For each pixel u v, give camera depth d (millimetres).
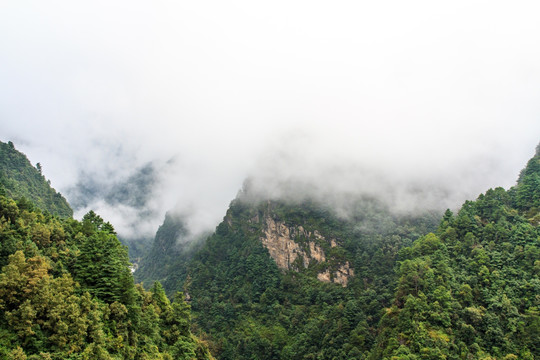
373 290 152250
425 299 101875
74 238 96562
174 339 100125
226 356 159875
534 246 107250
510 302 97812
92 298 79562
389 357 95438
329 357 131750
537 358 88375
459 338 93875
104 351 68875
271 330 173000
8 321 64750
